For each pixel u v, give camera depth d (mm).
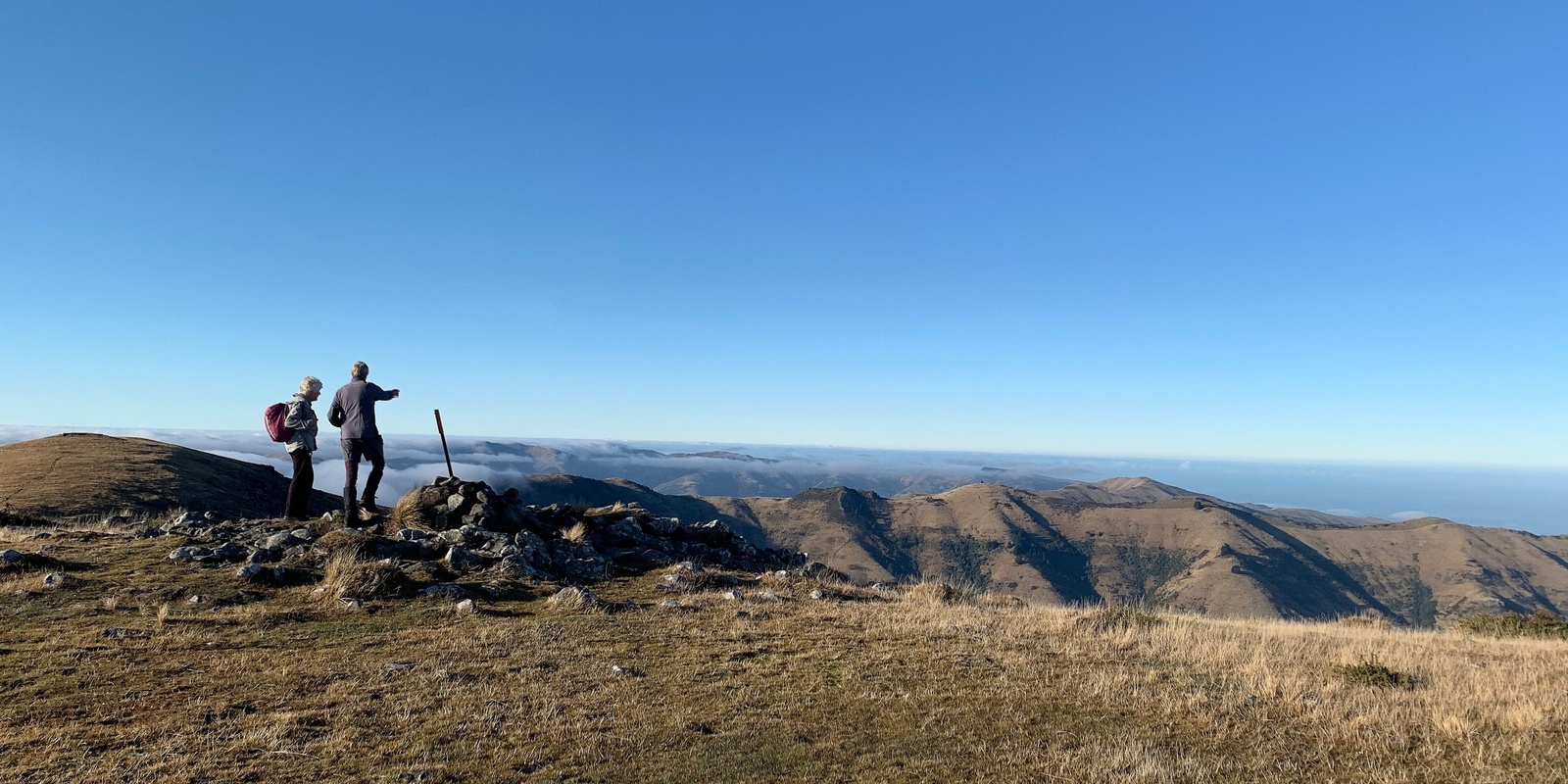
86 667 8102
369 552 13992
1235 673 10133
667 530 20781
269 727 6824
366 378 16391
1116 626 13727
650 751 6770
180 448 76938
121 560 12789
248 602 11367
